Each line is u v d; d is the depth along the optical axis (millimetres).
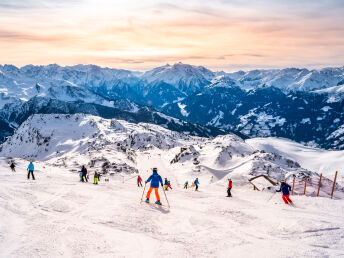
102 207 15180
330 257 9016
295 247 9977
